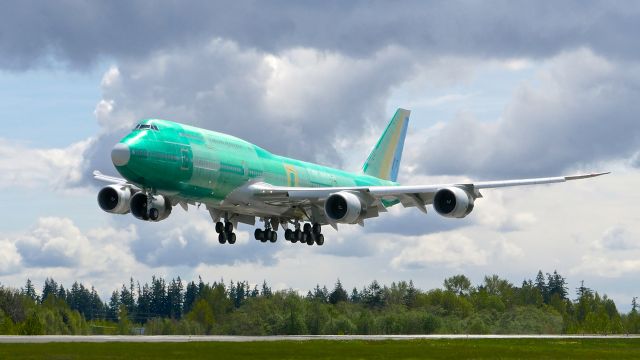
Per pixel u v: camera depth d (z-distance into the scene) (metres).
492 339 117.69
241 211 132.12
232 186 124.69
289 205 133.00
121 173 112.00
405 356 79.56
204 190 121.19
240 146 127.50
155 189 115.88
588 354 86.00
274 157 134.62
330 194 123.56
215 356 74.81
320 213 134.75
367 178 157.50
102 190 124.19
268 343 92.38
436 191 122.62
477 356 81.31
